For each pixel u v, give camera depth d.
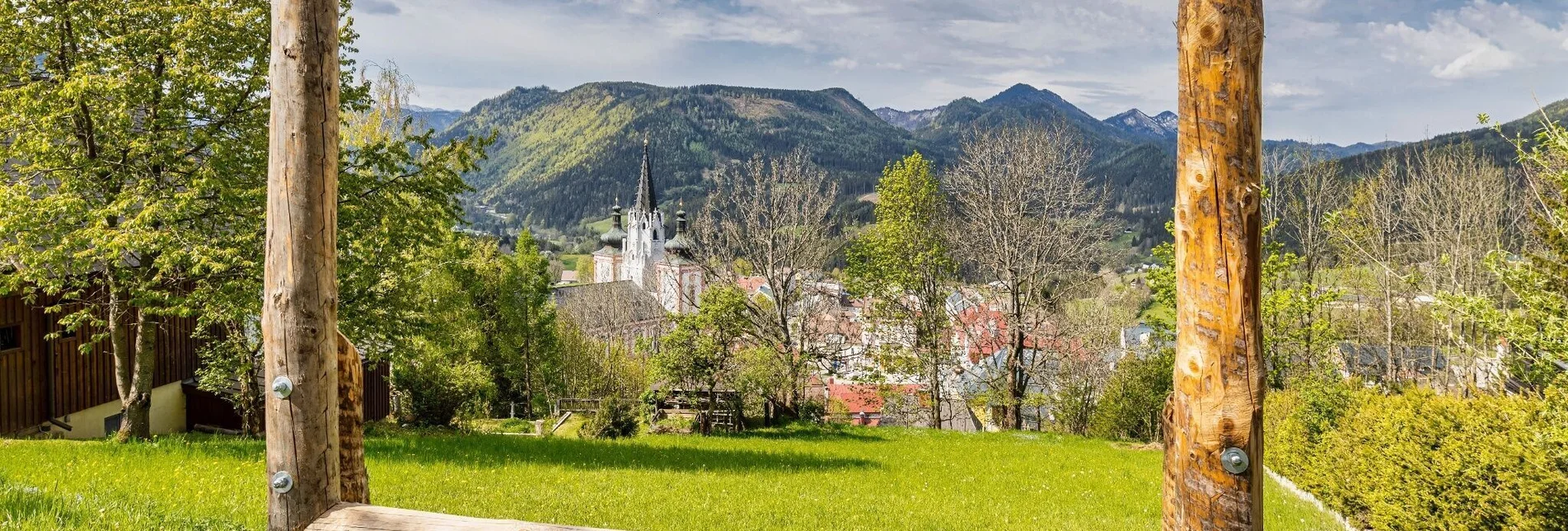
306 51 4.73
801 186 37.38
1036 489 16.20
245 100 14.84
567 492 11.99
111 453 11.80
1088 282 34.75
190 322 23.91
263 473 10.81
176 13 14.01
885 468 18.50
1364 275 34.50
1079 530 11.76
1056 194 32.19
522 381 47.03
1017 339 33.22
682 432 27.72
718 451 19.72
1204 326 3.81
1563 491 9.61
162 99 13.88
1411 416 11.97
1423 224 33.66
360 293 16.45
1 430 17.84
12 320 18.09
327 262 4.86
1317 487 15.34
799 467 17.69
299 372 4.75
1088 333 35.62
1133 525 12.35
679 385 28.80
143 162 14.16
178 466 10.89
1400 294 33.66
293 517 4.73
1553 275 10.05
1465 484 10.70
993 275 33.78
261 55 14.96
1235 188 3.74
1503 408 10.86
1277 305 24.50
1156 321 29.47
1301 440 16.31
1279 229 31.52
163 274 14.41
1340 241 30.97
